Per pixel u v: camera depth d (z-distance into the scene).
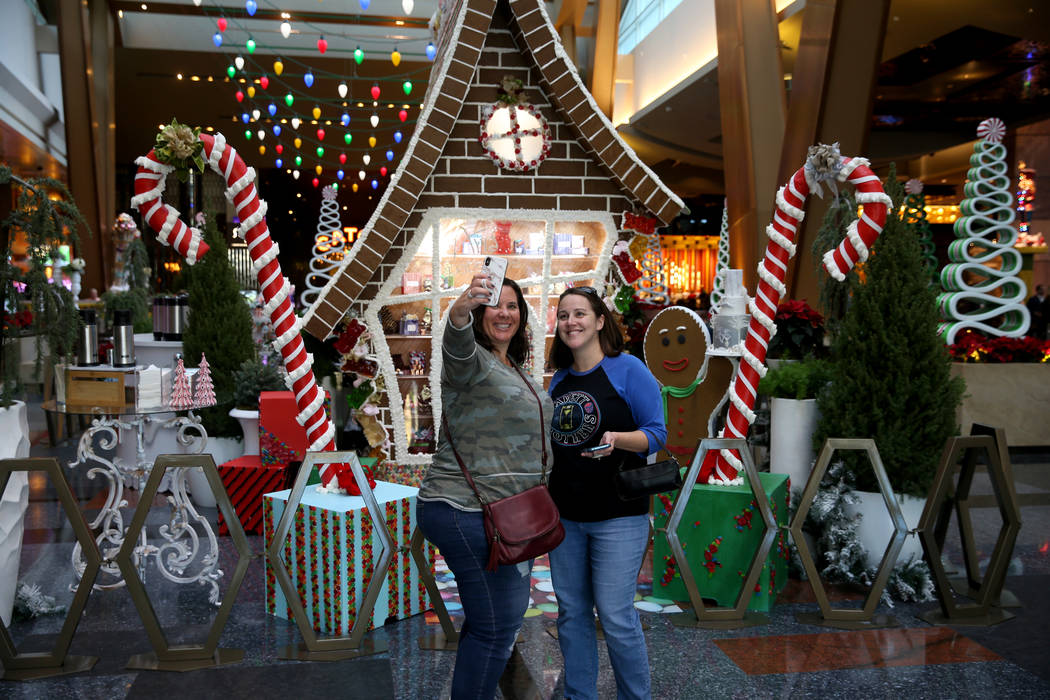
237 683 2.91
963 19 12.27
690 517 3.72
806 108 10.17
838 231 5.55
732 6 12.80
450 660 3.11
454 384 2.20
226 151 3.62
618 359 2.58
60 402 4.09
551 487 2.54
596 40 19.36
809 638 3.32
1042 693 2.83
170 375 4.12
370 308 5.05
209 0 16.34
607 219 5.28
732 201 13.43
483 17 4.87
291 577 3.51
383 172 25.39
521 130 5.11
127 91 20.48
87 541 3.05
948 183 23.48
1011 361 7.80
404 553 3.54
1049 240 15.87
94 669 3.03
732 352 4.59
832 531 3.92
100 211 15.74
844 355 4.09
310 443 3.84
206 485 5.53
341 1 16.69
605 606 2.45
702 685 2.90
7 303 3.56
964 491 3.80
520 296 2.39
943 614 3.55
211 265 6.02
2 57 13.75
